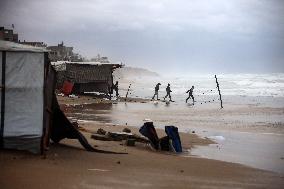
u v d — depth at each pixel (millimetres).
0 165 9188
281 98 53781
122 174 9539
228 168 11617
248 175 10781
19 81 10602
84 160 10883
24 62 10594
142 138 15633
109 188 8117
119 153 12680
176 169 10898
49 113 11617
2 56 10516
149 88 88250
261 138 18703
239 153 14742
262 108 35062
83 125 20234
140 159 11969
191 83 124625
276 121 25672
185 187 8805
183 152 14508
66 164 10062
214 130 21250
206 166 11719
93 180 8656
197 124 23719
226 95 61469
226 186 9258
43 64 10641
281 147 16344
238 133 20297
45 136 10977
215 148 15719
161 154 13508
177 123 24000
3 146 10648
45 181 8219
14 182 7938
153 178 9414
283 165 12734
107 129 19172
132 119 25312
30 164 9594
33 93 10641
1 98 10562
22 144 10664
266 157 14102
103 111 29859
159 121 24828
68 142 13977
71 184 8172
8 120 10602
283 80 129375
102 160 11180
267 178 10539
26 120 10656
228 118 27250
